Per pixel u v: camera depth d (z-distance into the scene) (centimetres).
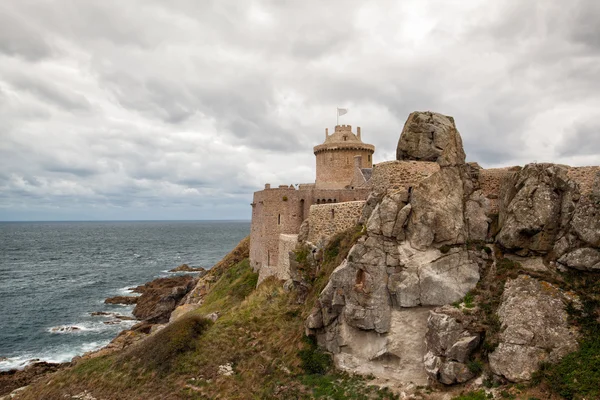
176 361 3253
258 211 5444
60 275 11875
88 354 5169
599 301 2197
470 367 2294
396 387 2527
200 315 4116
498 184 2998
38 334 6397
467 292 2625
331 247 3491
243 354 3203
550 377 2041
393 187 2917
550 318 2234
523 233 2608
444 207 2817
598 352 2042
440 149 3006
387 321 2702
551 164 2627
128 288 9856
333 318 2959
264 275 4869
